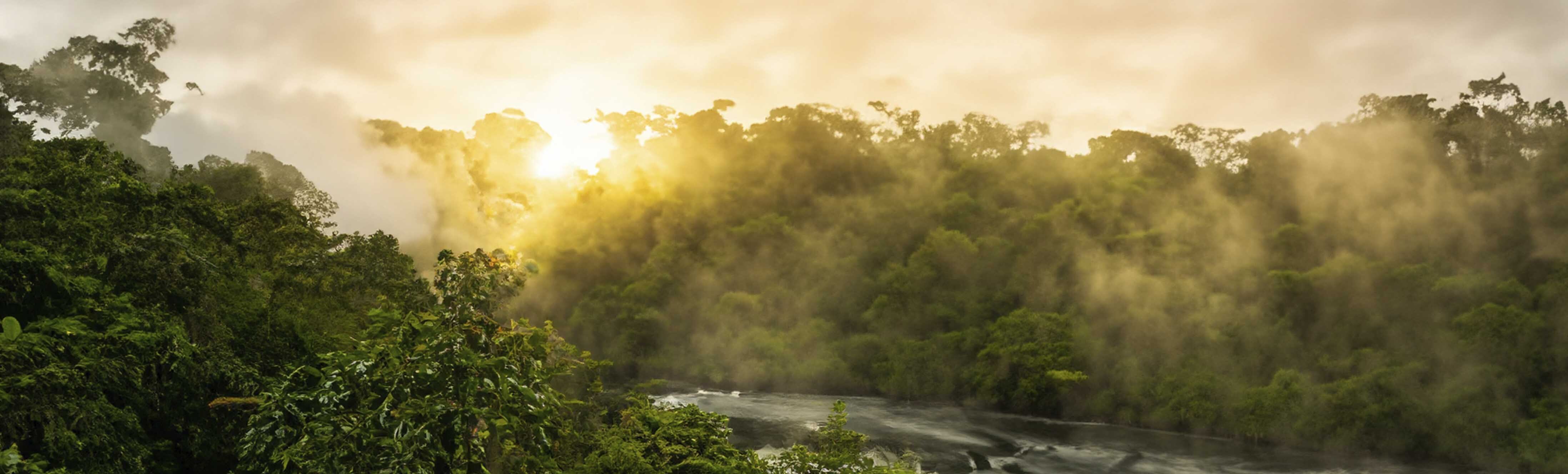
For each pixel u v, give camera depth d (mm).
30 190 20672
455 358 12141
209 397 23203
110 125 82438
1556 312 76938
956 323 110625
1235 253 107500
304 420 12570
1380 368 72688
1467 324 77562
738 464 19875
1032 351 89125
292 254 31578
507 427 12750
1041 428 76500
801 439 65938
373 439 11906
